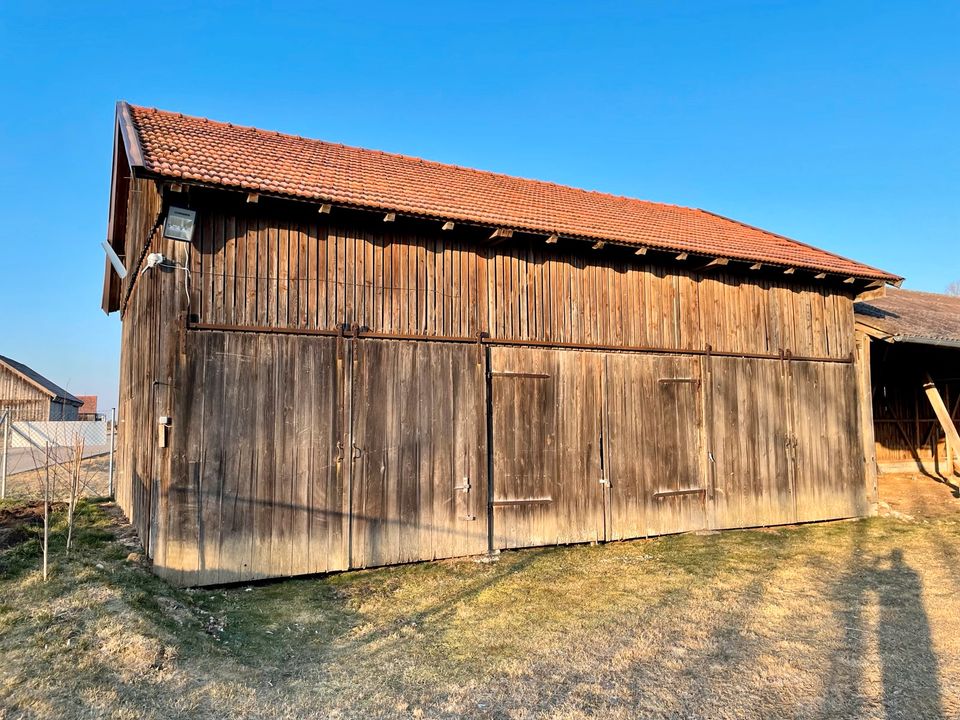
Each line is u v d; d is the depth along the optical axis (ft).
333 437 23.56
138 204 31.76
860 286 36.91
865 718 12.84
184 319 21.56
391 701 13.51
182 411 21.27
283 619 18.58
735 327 33.17
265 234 23.18
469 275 26.78
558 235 26.78
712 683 14.46
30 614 15.81
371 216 24.13
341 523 23.43
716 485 31.73
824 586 22.36
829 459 35.29
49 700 12.14
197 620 17.92
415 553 24.64
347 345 24.07
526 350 27.71
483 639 17.17
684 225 37.04
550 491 27.68
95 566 20.47
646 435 30.19
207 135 27.58
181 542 20.89
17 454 71.41
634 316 30.42
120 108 27.53
